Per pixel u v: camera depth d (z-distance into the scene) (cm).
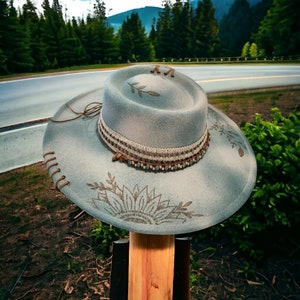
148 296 98
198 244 306
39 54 2122
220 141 116
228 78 1469
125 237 307
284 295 251
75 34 2627
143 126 85
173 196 87
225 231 312
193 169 95
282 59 2822
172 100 90
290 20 2931
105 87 95
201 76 1559
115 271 112
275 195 248
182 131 87
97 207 83
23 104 880
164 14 4006
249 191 100
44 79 1373
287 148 263
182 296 116
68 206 366
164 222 81
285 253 288
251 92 1071
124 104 86
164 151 87
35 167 479
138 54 3328
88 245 301
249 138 283
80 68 1959
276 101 916
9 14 1856
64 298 246
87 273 269
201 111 91
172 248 96
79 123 112
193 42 3888
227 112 784
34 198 383
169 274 97
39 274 267
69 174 92
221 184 96
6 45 1875
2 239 307
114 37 3033
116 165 91
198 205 87
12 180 433
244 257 288
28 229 323
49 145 104
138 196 86
